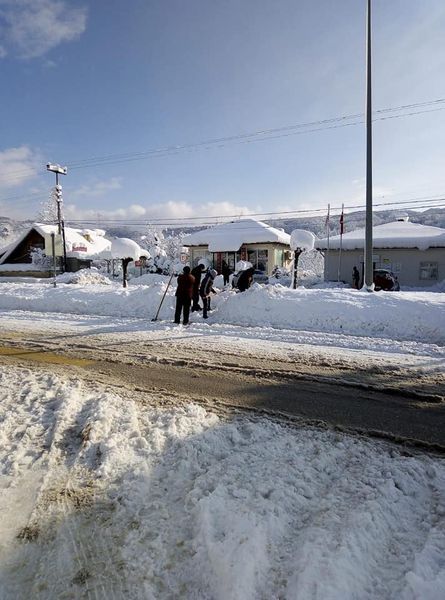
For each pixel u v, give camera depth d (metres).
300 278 27.14
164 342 7.48
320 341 7.43
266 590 1.85
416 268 23.94
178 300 9.61
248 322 9.72
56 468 2.96
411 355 6.35
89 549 2.16
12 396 4.44
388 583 1.87
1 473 2.91
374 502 2.42
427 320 8.14
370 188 11.51
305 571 1.88
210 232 32.69
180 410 3.95
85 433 3.45
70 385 4.82
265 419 3.78
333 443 3.27
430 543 2.10
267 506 2.38
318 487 2.65
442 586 1.80
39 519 2.40
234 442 3.29
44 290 14.95
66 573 2.01
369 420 3.78
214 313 10.69
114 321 10.13
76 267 38.59
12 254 40.03
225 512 2.32
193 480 2.74
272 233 29.52
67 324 9.73
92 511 2.47
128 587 1.91
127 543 2.18
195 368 5.65
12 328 9.30
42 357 6.41
